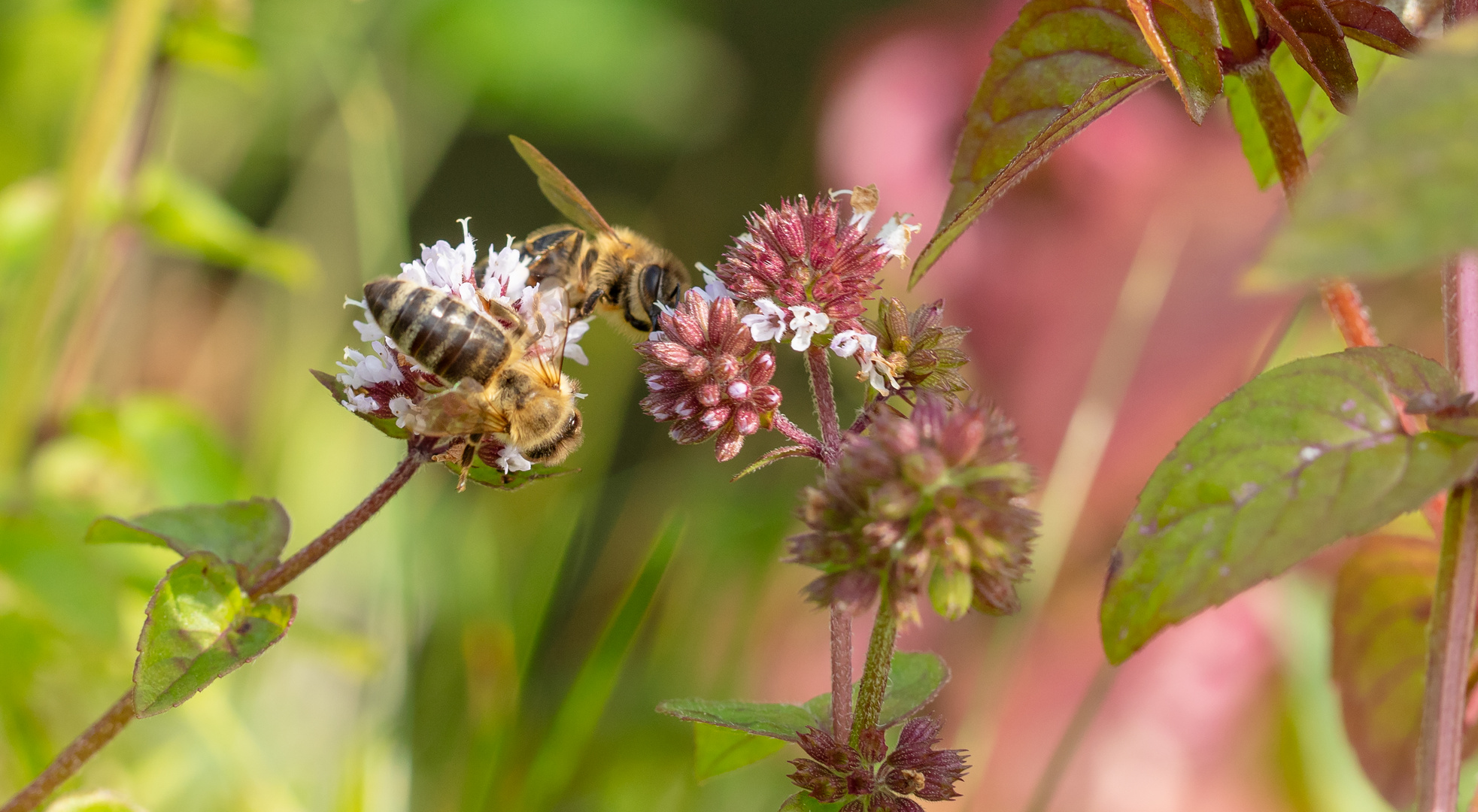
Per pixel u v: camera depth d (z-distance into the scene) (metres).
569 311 0.24
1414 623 0.23
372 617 0.26
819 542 0.21
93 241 0.26
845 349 0.22
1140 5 0.21
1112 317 0.28
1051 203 0.29
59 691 0.25
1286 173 0.22
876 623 0.22
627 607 0.25
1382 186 0.18
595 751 0.27
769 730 0.22
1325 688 0.25
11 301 0.26
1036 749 0.26
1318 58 0.22
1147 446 0.27
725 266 0.22
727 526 0.28
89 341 0.26
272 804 0.25
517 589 0.28
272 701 0.26
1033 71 0.22
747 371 0.22
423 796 0.26
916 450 0.21
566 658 0.29
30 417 0.26
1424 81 0.18
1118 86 0.22
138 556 0.25
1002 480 0.21
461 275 0.23
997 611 0.21
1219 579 0.21
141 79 0.26
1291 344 0.25
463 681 0.27
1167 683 0.26
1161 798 0.26
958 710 0.27
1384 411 0.21
